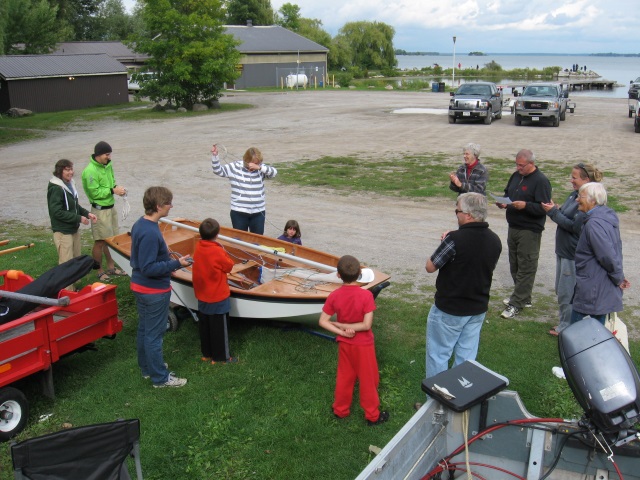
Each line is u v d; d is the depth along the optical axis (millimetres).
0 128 27312
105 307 5441
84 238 10172
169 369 5648
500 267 8594
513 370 5461
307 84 54594
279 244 7316
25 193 14234
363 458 4336
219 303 5551
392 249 9352
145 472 4227
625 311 6793
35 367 4812
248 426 4742
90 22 65188
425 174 15227
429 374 4887
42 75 35000
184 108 33906
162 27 32188
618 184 13500
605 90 60000
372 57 82875
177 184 14750
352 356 4617
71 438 2986
